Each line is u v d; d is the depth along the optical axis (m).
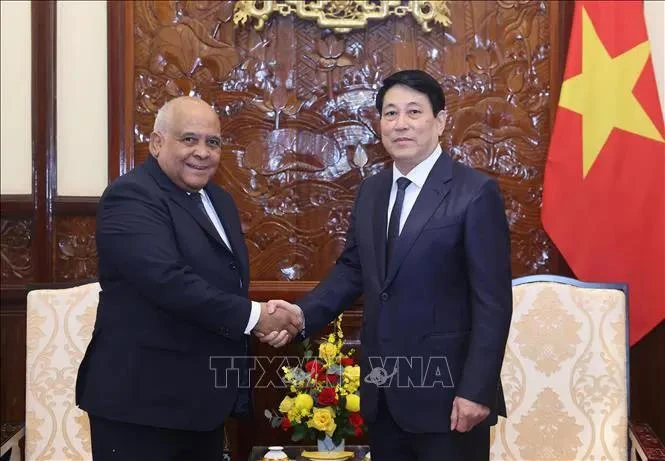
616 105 4.17
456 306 2.69
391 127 2.76
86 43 4.38
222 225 3.04
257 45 4.38
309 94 4.39
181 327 2.78
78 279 4.37
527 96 4.39
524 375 3.61
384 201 2.87
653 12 4.27
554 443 3.57
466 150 4.39
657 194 4.09
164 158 2.86
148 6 4.37
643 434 3.36
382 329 2.70
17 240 4.40
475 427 2.69
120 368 2.73
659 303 4.05
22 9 4.39
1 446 3.19
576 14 4.24
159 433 2.75
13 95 4.39
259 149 4.39
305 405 3.51
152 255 2.71
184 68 4.38
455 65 4.38
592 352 3.60
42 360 3.61
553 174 4.20
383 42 4.38
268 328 2.95
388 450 2.79
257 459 3.71
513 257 4.39
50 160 4.35
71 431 3.58
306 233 4.40
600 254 4.14
